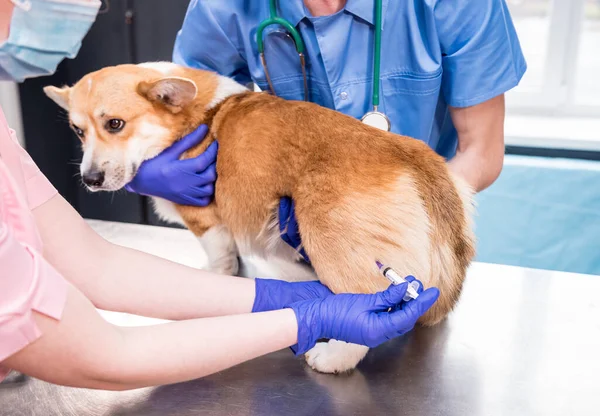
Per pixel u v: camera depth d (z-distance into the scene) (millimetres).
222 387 976
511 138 2744
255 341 811
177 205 1419
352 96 1404
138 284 971
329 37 1349
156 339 746
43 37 786
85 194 2453
